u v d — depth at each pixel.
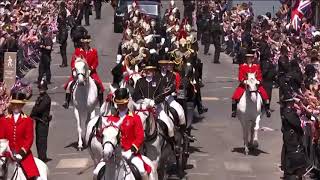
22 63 137.12
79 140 86.19
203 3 198.25
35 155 83.75
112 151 47.25
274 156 85.12
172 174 75.69
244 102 83.06
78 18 196.38
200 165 80.25
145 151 60.03
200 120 105.25
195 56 91.69
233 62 161.38
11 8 143.62
